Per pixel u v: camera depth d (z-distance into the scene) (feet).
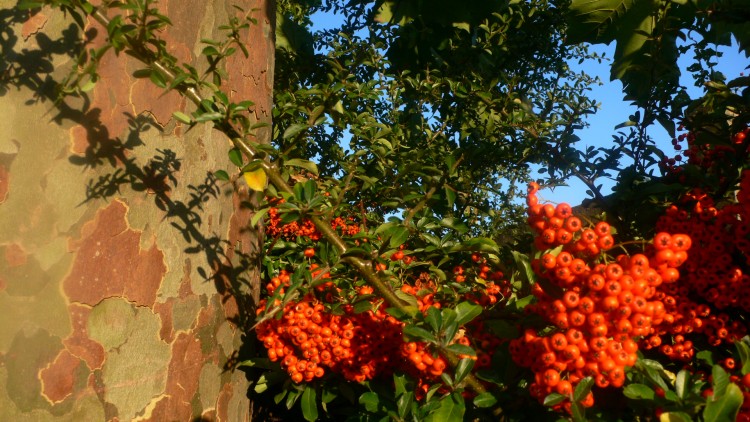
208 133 8.07
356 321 6.93
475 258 10.00
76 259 6.20
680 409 4.95
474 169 12.68
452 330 5.68
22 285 5.87
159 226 7.14
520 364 5.98
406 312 6.22
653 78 10.97
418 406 6.84
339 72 9.03
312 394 7.86
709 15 10.05
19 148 6.00
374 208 12.38
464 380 6.28
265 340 7.24
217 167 8.24
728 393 4.61
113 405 6.46
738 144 8.61
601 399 6.15
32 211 6.00
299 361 7.11
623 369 5.17
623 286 5.00
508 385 6.38
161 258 7.14
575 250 5.55
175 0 7.55
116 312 6.54
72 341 6.11
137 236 6.84
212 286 8.00
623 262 5.34
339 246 6.42
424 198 7.06
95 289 6.33
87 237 6.31
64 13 6.24
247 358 8.79
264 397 10.35
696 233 7.25
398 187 8.93
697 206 7.59
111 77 6.65
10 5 6.11
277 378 8.16
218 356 8.09
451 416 5.78
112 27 5.33
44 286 5.98
